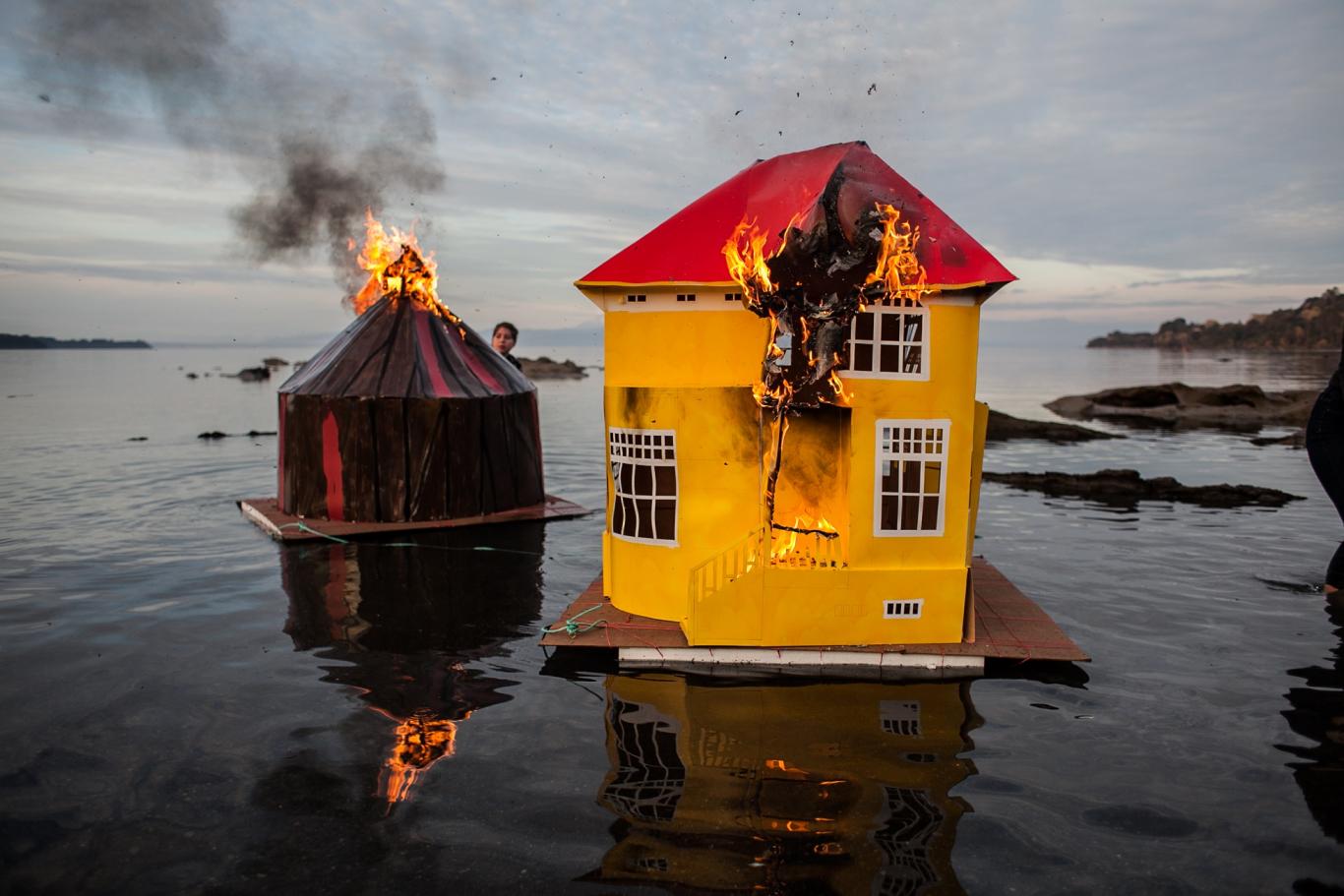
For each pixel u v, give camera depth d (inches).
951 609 437.4
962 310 427.8
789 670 435.2
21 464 1130.0
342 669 442.3
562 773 332.8
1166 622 520.4
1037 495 971.3
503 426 808.3
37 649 466.6
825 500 467.2
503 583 594.9
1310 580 612.7
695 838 288.7
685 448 460.1
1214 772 335.0
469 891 261.4
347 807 308.7
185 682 424.5
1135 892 261.4
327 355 798.5
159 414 1897.1
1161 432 1637.6
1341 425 579.5
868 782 326.0
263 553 674.2
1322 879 267.4
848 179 426.3
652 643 440.1
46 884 265.4
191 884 265.6
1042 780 327.9
